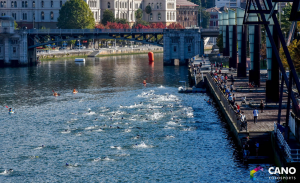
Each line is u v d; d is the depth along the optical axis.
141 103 154.12
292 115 91.56
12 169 95.12
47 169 95.19
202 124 124.88
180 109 144.25
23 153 104.50
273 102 125.06
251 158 95.25
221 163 95.44
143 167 95.31
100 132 119.75
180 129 120.44
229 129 117.75
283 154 83.88
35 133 119.94
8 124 129.12
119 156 101.69
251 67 155.00
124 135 116.62
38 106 153.12
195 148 105.19
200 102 155.50
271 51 124.19
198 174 90.88
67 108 149.25
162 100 160.38
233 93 148.62
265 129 100.00
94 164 97.38
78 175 92.06
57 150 106.31
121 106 150.00
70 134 118.56
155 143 109.75
